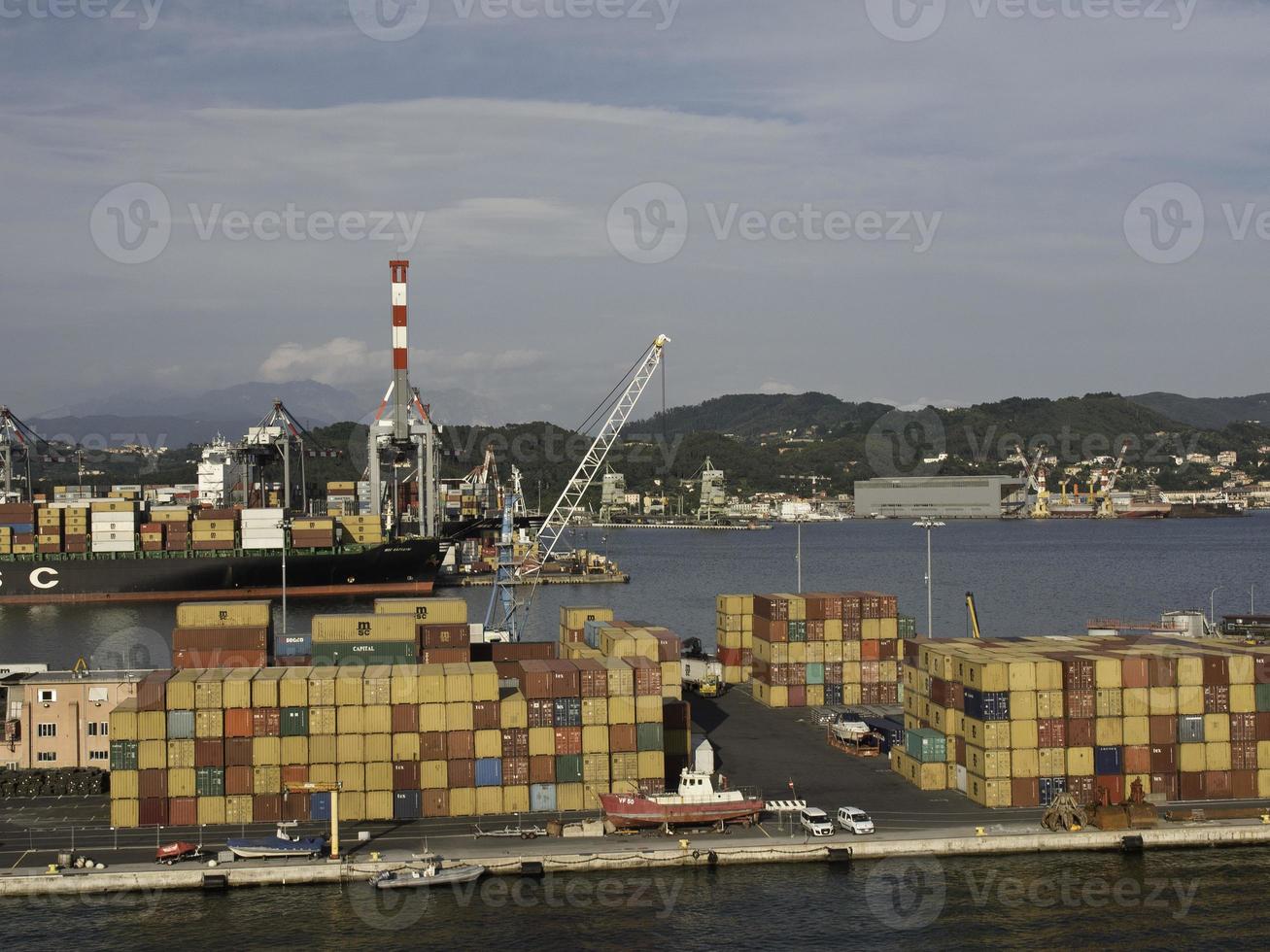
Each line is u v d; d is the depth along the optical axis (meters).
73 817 85.12
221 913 71.88
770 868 78.12
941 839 79.94
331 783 79.56
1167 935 69.94
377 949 67.62
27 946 68.06
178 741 82.94
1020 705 85.94
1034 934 70.06
